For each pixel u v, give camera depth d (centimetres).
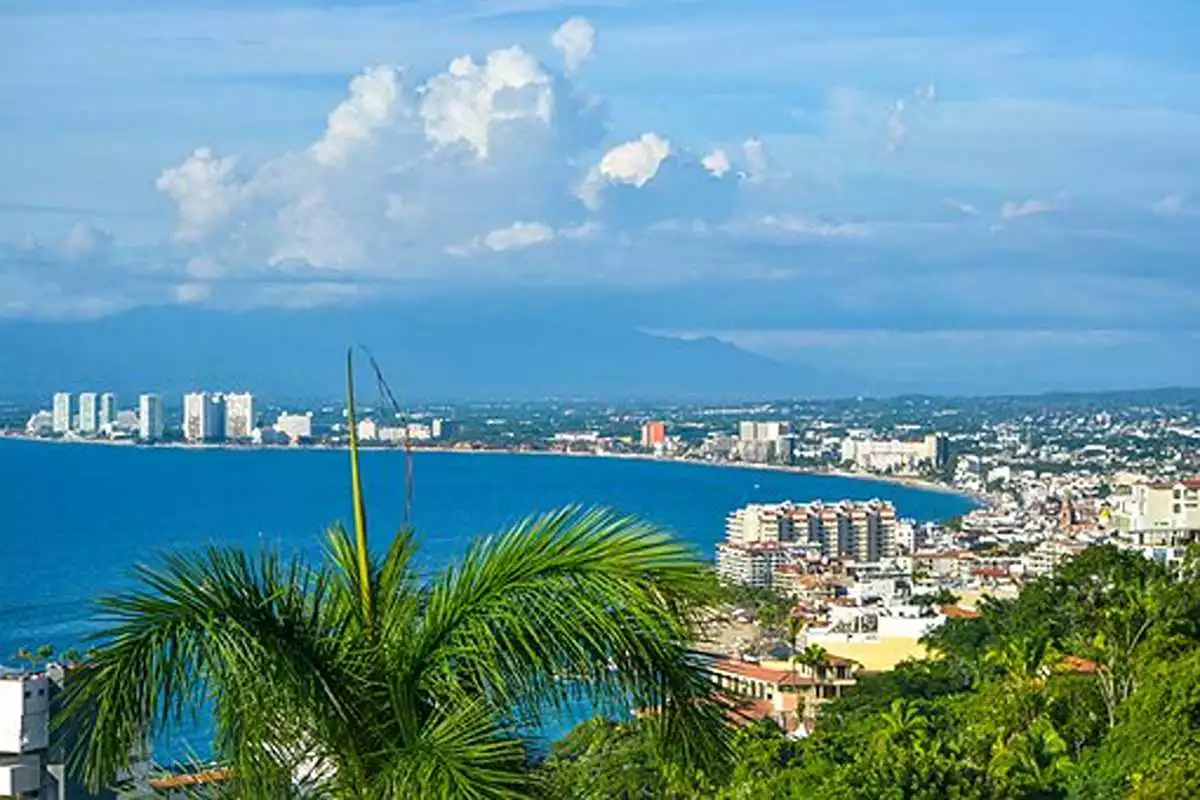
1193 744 4750
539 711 961
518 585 956
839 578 17450
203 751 1041
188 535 17600
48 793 2128
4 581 14438
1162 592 6350
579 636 951
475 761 927
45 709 2341
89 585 13788
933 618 11388
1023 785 5038
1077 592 8331
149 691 937
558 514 995
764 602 11981
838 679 9556
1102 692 6125
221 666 936
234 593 954
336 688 955
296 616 971
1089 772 5119
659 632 948
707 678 977
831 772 4828
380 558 1045
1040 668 6656
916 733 5719
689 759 995
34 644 10500
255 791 958
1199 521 15638
